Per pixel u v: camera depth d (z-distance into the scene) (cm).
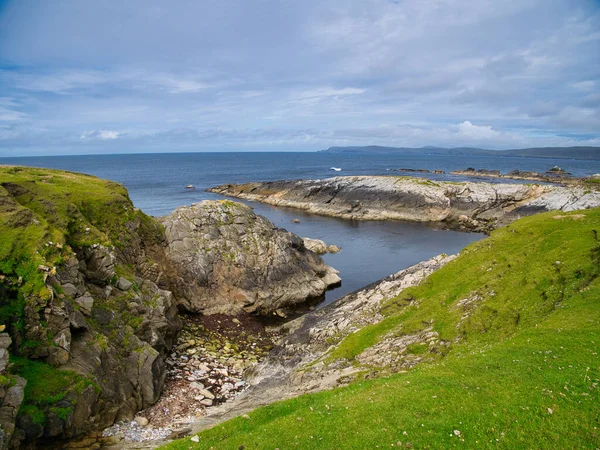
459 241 9469
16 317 2558
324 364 3512
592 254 3123
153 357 3275
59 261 3025
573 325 2480
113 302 3500
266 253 5856
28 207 3519
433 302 3906
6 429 2089
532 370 2125
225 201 6325
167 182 19925
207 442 2072
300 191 14025
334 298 6041
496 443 1677
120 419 2828
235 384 3591
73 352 2767
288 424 2064
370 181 13462
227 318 5191
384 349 3412
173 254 5372
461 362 2412
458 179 19000
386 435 1816
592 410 1761
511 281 3422
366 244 9150
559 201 11075
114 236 4375
